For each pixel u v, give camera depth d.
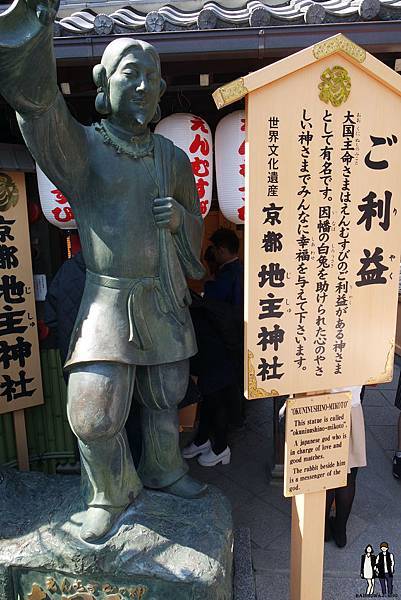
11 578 2.66
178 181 2.68
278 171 2.16
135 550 2.58
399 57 2.99
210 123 4.28
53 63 2.01
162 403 2.84
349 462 3.37
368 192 2.28
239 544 3.46
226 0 3.58
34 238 4.13
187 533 2.70
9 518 2.85
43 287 4.00
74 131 2.31
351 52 2.08
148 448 3.00
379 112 2.21
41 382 3.99
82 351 2.54
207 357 4.21
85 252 2.60
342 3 3.00
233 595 3.03
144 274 2.59
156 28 2.71
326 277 2.33
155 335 2.67
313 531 2.68
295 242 2.26
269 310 2.30
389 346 2.49
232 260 4.46
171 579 2.50
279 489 4.35
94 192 2.46
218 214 6.40
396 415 5.84
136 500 2.82
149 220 2.54
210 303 4.02
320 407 2.51
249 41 2.70
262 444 5.15
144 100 2.35
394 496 4.27
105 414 2.53
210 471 4.65
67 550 2.59
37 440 4.21
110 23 2.72
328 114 2.15
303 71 2.09
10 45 1.81
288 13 2.91
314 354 2.41
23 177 3.63
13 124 3.75
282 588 3.26
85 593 2.63
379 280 2.40
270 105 2.09
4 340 3.76
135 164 2.50
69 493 3.02
